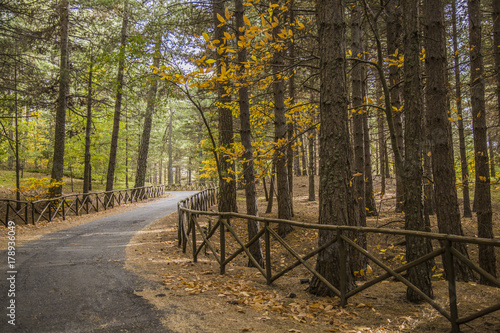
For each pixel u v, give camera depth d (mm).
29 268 5711
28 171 26531
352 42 7457
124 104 17344
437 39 5266
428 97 5473
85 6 14531
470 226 10180
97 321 3500
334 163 4312
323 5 4363
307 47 10258
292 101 9828
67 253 7070
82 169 27641
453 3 9383
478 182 6887
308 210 14969
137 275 5383
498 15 7035
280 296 4469
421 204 4328
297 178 27609
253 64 5457
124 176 31453
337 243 4176
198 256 7273
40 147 22984
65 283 4859
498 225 10586
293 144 9102
